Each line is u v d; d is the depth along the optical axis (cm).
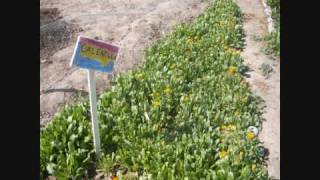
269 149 264
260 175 230
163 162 234
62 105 296
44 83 320
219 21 436
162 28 436
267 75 349
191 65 339
